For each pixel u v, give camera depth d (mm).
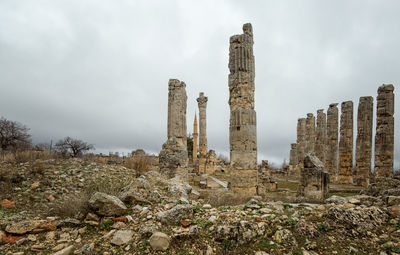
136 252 4613
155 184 9648
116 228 5449
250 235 5000
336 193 17562
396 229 5438
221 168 39250
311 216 6008
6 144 29109
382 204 7051
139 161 14383
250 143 12438
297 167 35594
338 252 4754
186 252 4586
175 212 5754
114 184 8391
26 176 9352
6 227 5145
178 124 17172
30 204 7395
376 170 21484
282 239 4988
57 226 5590
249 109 12602
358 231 5387
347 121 27438
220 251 4664
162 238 4684
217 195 10570
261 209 6500
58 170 10555
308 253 4645
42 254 4574
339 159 27875
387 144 21031
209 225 5441
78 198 6879
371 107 24688
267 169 30766
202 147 34281
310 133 33750
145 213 6160
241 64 12820
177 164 16266
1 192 7840
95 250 4699
